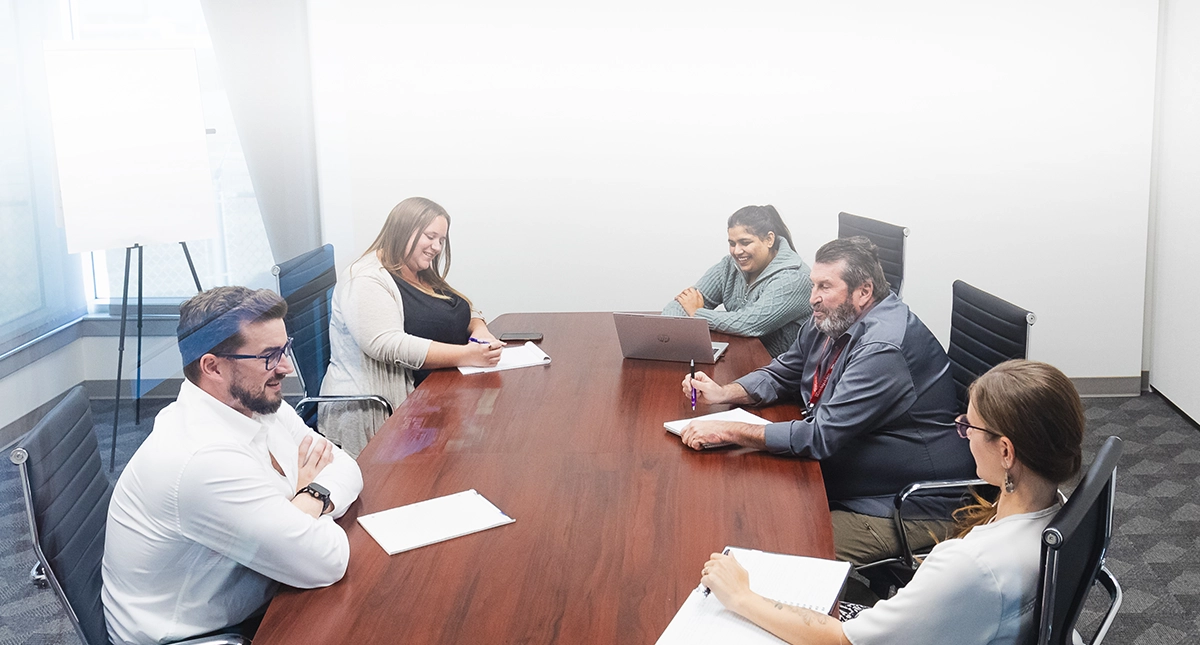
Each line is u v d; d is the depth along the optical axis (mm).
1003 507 1373
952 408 2227
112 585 1416
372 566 1578
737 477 1949
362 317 2689
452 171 4551
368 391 2689
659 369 2779
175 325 1043
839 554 2107
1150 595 2707
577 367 2809
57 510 1192
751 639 1353
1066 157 4441
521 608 1438
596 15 4422
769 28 4418
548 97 4500
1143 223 4477
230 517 1428
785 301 3139
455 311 3045
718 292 3643
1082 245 4516
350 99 4430
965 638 1288
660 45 4449
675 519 1746
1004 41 4363
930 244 4566
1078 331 4586
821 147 4516
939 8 4355
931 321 4633
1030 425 1301
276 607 1450
